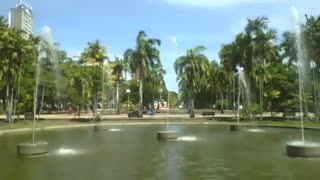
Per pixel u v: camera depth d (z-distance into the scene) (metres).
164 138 30.11
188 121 56.91
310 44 55.00
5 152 23.59
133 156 21.00
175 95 155.50
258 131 39.84
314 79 56.69
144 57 68.88
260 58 61.31
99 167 17.52
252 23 60.81
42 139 32.22
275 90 63.91
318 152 19.92
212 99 115.44
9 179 15.02
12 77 53.81
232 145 26.25
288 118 60.09
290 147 20.59
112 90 99.38
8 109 54.53
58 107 96.69
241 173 15.78
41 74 62.75
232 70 65.94
